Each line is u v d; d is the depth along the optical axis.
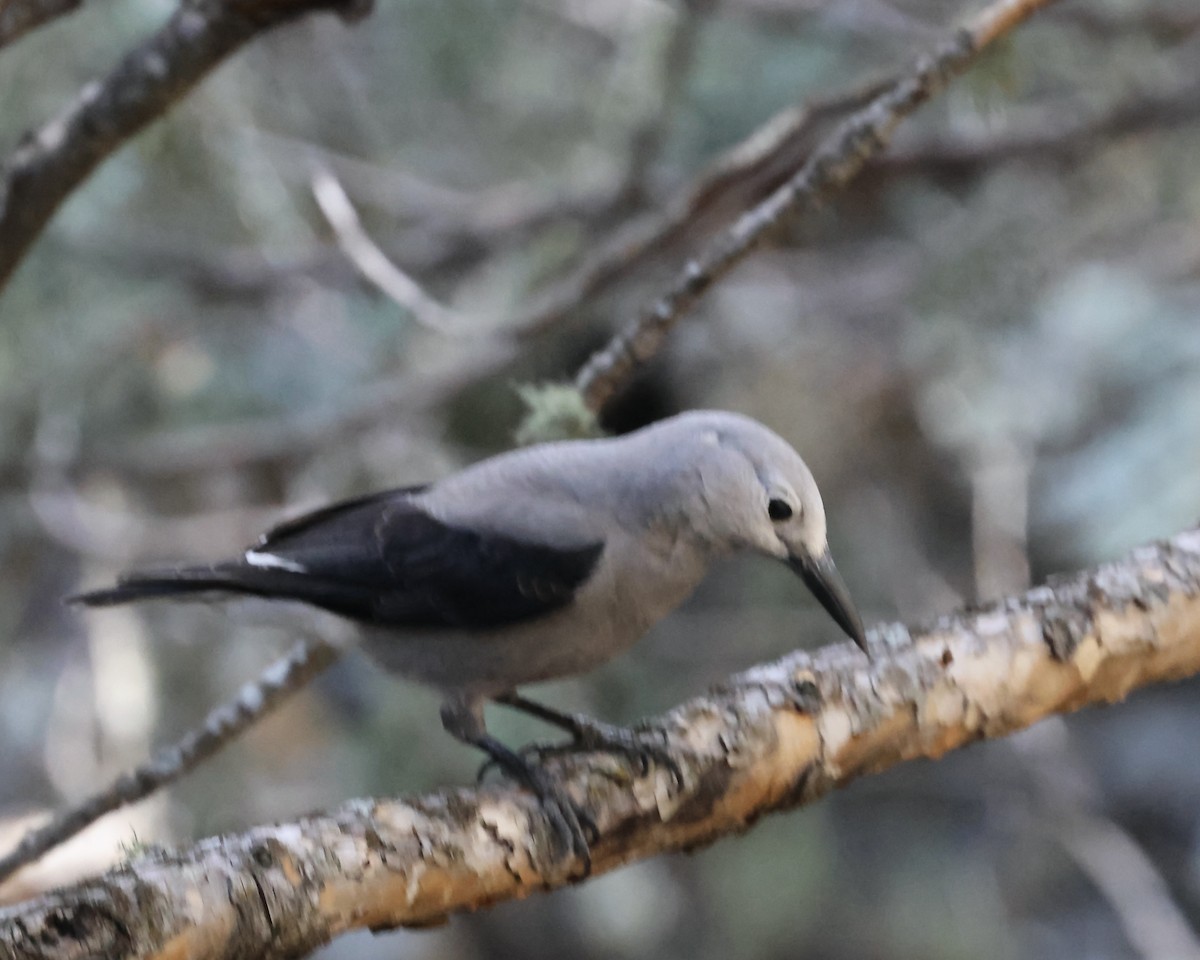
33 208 6.91
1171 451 11.38
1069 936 15.46
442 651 6.50
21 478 11.47
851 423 14.00
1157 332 12.05
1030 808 13.95
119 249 11.67
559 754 5.71
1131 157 12.27
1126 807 16.50
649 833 5.41
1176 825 16.36
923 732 5.74
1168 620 5.93
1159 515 11.17
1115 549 11.25
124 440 12.43
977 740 5.91
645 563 6.36
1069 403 12.15
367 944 13.72
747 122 12.03
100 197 10.90
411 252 12.52
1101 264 12.44
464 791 5.08
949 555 14.72
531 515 6.35
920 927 14.93
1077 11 10.99
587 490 6.40
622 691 12.19
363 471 12.41
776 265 13.17
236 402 12.62
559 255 12.43
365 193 12.28
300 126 12.12
